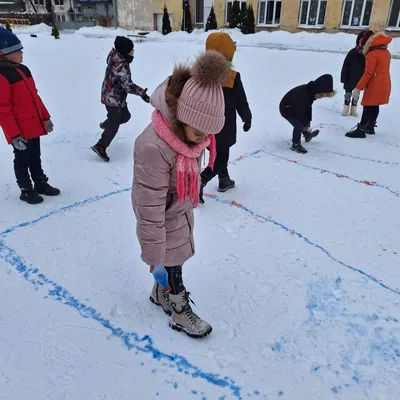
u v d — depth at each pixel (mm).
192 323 2037
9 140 3016
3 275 2453
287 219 3256
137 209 1637
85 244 2803
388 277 2566
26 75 3062
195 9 21891
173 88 1438
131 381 1807
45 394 1731
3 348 1943
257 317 2199
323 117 6520
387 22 16469
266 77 9453
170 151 1535
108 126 4168
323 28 17828
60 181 3805
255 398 1745
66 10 30250
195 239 2918
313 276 2549
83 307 2225
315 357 1952
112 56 3969
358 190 3824
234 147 4949
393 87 8297
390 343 2043
